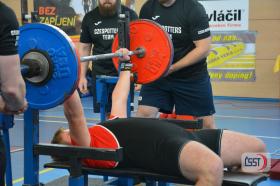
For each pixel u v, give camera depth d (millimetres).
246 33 8797
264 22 8672
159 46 3508
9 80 1822
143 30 3539
